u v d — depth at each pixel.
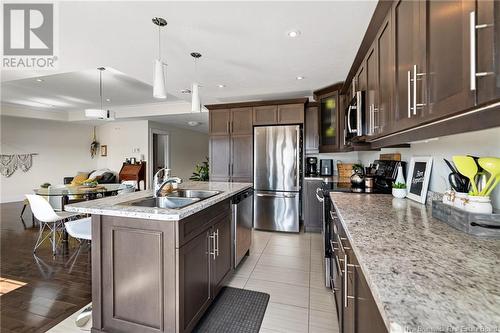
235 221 2.51
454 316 0.53
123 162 7.70
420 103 1.06
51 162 7.20
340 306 1.53
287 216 4.01
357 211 1.55
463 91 0.74
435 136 1.03
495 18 0.60
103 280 1.62
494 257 0.85
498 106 0.68
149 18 1.84
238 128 4.33
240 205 2.68
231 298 2.13
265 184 4.11
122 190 4.11
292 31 2.05
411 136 1.29
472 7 0.68
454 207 1.21
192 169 9.84
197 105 2.39
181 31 2.04
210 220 1.95
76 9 1.73
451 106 0.81
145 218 1.49
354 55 2.52
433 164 1.75
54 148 7.27
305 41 2.22
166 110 6.16
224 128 4.40
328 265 2.29
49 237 3.63
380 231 1.14
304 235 3.89
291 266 2.77
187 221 1.59
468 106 0.71
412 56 1.15
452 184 1.31
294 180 3.98
